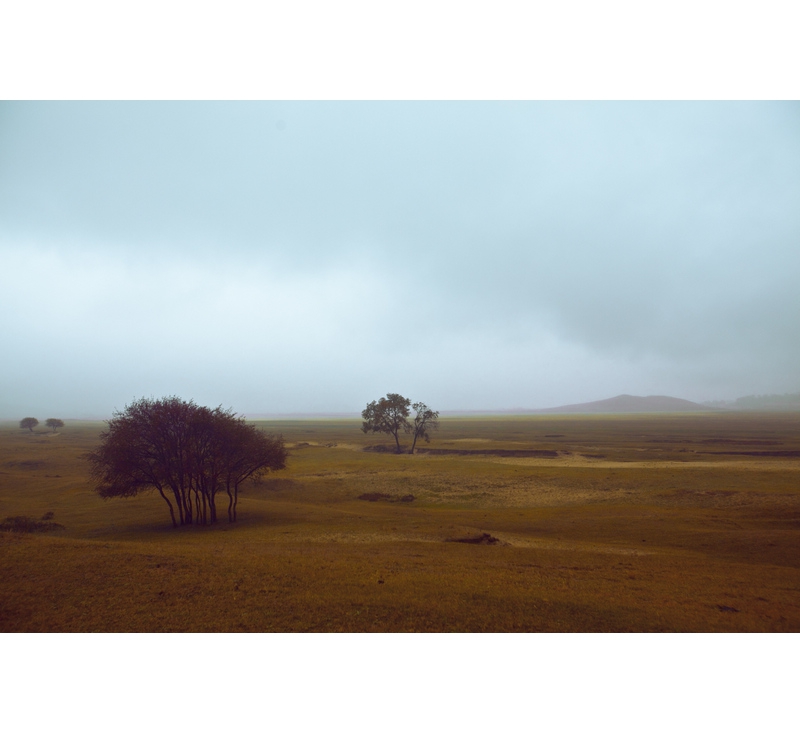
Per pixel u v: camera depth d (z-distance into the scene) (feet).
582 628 49.19
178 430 135.13
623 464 259.80
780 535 102.78
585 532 119.03
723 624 51.21
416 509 161.48
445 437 537.65
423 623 48.98
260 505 163.53
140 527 128.16
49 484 206.39
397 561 74.18
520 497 182.60
